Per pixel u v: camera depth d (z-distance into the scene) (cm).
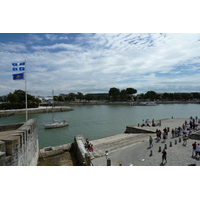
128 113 10756
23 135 1382
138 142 3178
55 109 12512
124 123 7100
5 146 1110
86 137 4859
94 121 7656
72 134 5253
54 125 6256
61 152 2858
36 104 13675
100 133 5328
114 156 2392
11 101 13512
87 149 2559
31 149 1814
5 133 2084
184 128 3825
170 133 3775
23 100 14012
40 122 7675
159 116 9081
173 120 5741
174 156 2258
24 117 9600
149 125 4812
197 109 13162
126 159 2253
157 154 2383
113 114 10300
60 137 4916
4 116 10269
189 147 2622
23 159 1363
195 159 2122
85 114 10506
